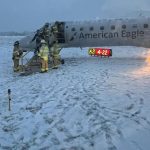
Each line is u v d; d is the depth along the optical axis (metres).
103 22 29.56
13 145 9.17
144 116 10.74
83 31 29.86
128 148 8.34
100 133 9.55
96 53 32.09
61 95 14.84
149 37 28.25
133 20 28.72
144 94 13.76
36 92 15.97
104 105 12.45
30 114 12.05
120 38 29.00
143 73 19.50
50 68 24.30
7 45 72.62
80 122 10.69
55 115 11.69
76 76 20.00
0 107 13.41
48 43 26.94
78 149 8.56
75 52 42.28
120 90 14.85
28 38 30.81
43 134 9.86
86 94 14.59
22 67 24.34
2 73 24.28
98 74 20.22
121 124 10.16
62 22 30.80
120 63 25.62
